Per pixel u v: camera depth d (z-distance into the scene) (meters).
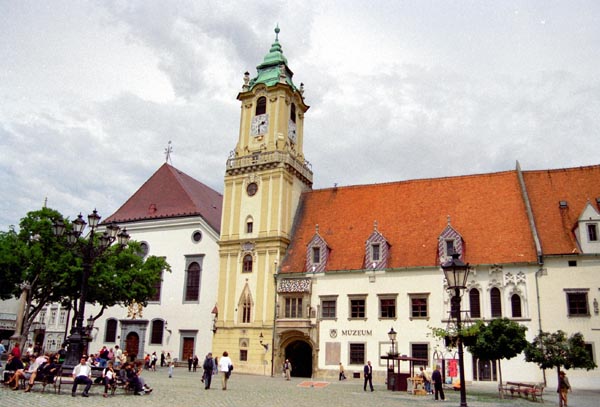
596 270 44.41
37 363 27.94
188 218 66.12
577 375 42.97
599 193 49.12
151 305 64.94
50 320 74.62
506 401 31.58
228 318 56.88
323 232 57.25
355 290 51.41
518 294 45.91
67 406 21.44
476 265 47.56
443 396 31.80
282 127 61.62
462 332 27.39
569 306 44.50
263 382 42.47
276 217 57.53
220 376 46.94
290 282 54.12
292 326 52.53
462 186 54.94
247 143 62.94
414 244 51.62
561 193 50.38
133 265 51.38
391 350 44.28
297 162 62.25
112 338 66.00
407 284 49.59
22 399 23.02
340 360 50.19
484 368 44.97
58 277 44.06
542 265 45.75
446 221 52.28
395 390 37.94
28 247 43.84
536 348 33.62
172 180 72.31
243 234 59.03
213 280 62.72
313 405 26.00
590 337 43.34
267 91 63.19
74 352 29.69
